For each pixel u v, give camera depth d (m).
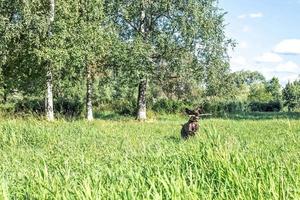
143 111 50.94
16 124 16.97
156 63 49.16
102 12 42.53
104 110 62.34
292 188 4.56
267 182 4.64
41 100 51.47
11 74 43.31
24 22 38.34
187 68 48.06
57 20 40.00
